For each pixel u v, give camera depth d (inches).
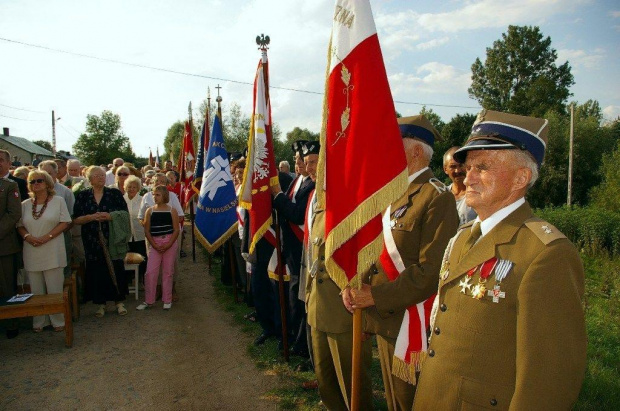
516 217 64.3
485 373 61.7
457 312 66.3
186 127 473.7
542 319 54.7
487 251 64.4
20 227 209.2
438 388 66.6
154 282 251.1
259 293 195.5
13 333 205.3
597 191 837.8
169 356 186.2
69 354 188.2
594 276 373.7
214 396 152.8
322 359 125.4
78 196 232.8
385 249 101.6
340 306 117.0
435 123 1566.2
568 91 1755.7
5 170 216.1
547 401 52.2
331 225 94.5
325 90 99.4
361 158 91.6
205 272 342.6
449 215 94.7
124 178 306.8
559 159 1127.0
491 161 64.9
